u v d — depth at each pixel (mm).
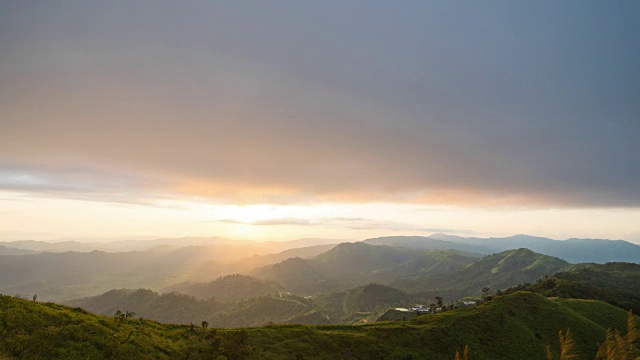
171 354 54656
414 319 106438
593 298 190875
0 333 41906
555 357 89625
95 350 46594
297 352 70938
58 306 58031
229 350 60781
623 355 34062
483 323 100375
